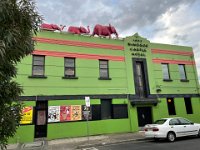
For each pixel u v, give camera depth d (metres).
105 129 17.28
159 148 11.33
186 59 22.78
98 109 17.45
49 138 15.40
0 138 4.36
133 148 11.70
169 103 20.78
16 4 4.50
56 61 16.98
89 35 18.80
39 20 5.00
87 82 17.64
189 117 21.09
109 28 20.00
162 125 13.65
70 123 16.27
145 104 19.30
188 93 21.78
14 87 4.68
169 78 21.33
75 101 16.84
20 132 14.68
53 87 16.41
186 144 12.20
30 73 15.94
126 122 18.16
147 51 20.80
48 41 17.03
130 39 20.23
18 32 4.39
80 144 13.62
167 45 22.03
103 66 18.83
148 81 20.00
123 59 19.53
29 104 15.38
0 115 4.30
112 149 11.74
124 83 19.00
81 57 17.95
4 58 4.16
